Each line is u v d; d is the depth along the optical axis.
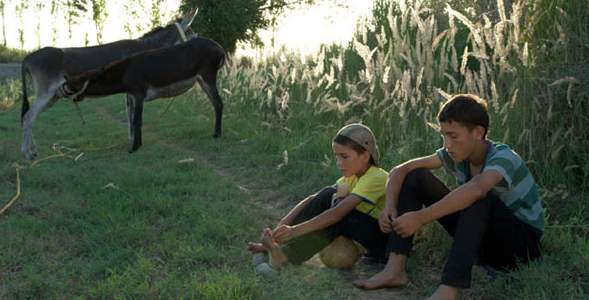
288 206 4.93
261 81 9.44
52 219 4.32
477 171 2.88
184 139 8.58
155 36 9.37
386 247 3.05
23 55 36.47
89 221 4.30
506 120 4.04
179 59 8.28
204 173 5.98
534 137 4.05
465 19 4.00
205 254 3.43
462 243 2.58
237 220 4.20
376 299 2.91
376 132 5.38
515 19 3.97
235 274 3.01
